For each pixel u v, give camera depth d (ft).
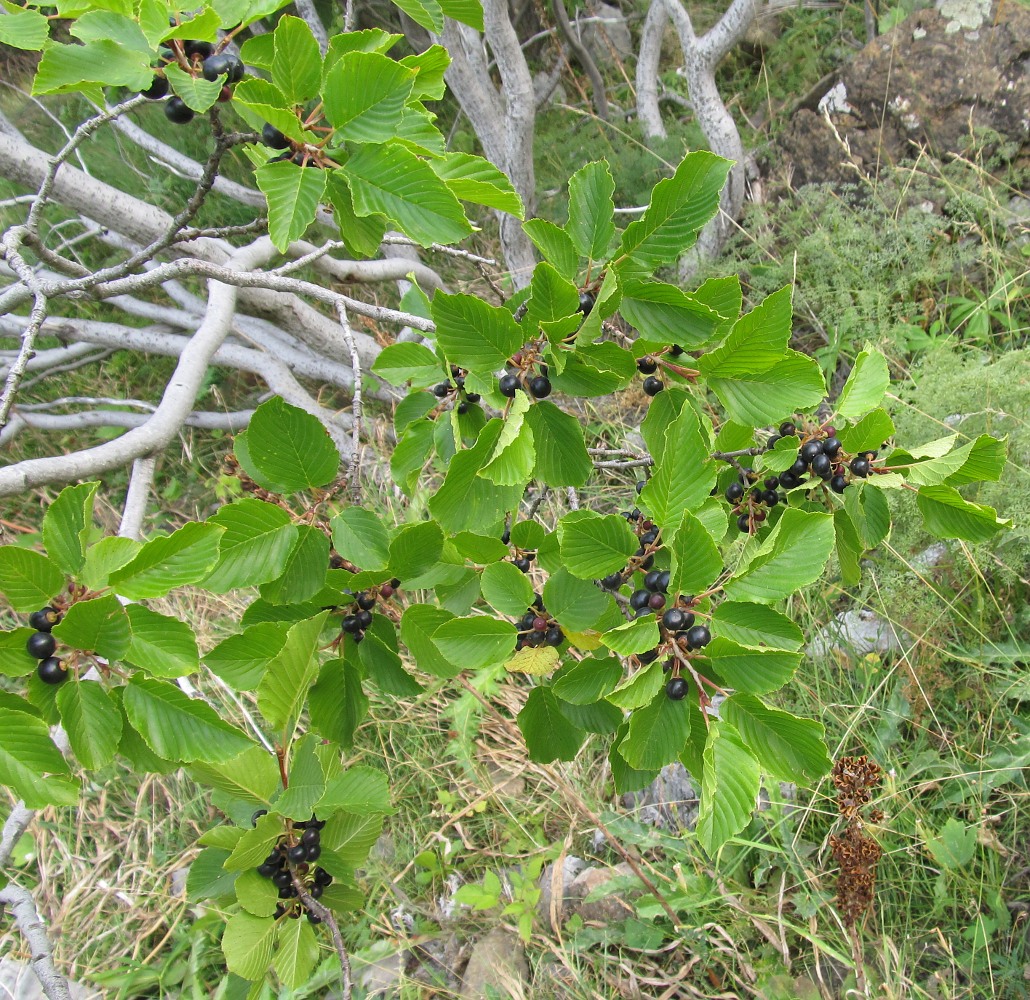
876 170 5.13
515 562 1.89
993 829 2.91
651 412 1.91
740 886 2.92
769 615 1.59
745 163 5.55
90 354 5.23
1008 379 3.29
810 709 3.24
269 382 4.51
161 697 1.60
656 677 1.57
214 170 1.81
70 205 3.40
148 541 1.58
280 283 2.17
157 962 3.27
